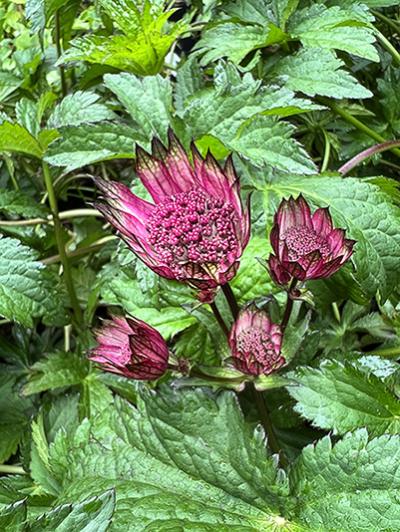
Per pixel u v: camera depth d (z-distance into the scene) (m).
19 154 0.41
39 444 0.36
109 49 0.38
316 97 0.40
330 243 0.30
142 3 0.37
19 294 0.37
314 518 0.31
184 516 0.31
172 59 0.44
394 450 0.30
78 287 0.42
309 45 0.37
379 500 0.30
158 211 0.30
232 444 0.32
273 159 0.35
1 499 0.33
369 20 0.37
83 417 0.37
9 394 0.40
